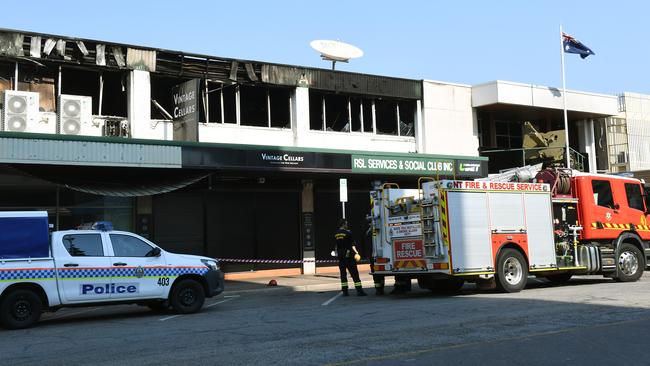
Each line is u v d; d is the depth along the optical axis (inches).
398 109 1000.9
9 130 668.7
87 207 745.6
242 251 847.1
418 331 360.5
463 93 1050.7
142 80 769.6
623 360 274.4
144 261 486.0
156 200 789.2
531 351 295.4
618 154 1342.3
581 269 603.8
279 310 499.2
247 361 291.6
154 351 327.6
